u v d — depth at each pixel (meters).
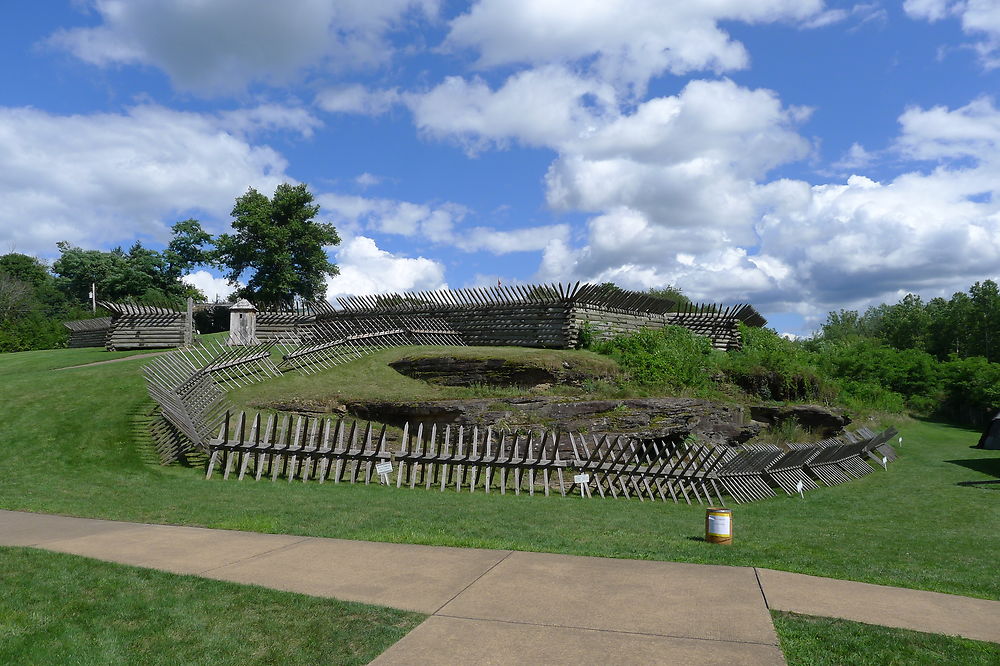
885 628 5.47
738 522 13.43
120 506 11.03
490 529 10.04
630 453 18.80
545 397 20.33
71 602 5.81
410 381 24.39
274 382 23.67
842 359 47.97
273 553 7.79
